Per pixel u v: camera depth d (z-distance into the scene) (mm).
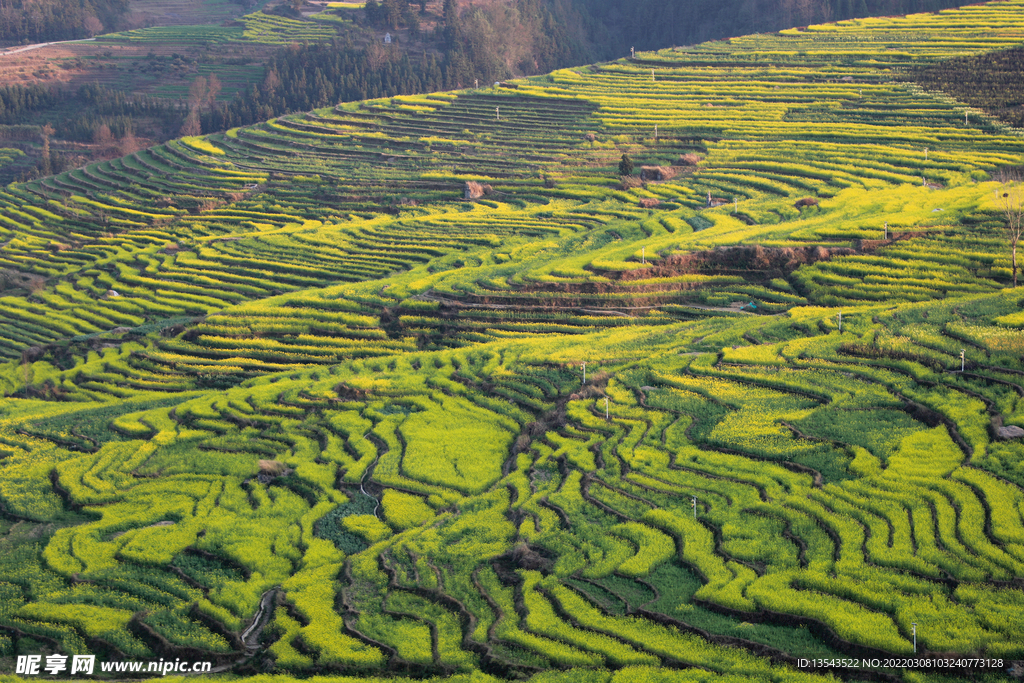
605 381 60000
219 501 51156
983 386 49719
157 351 83625
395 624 37906
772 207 100188
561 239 100750
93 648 38625
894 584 34406
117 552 46094
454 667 34750
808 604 33906
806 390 53469
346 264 103750
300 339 82500
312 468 54156
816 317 66062
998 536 36094
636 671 32031
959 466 42094
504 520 45188
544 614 36594
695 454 47875
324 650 36375
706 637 33594
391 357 72125
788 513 40594
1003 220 80625
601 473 47469
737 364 59094
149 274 107625
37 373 83875
